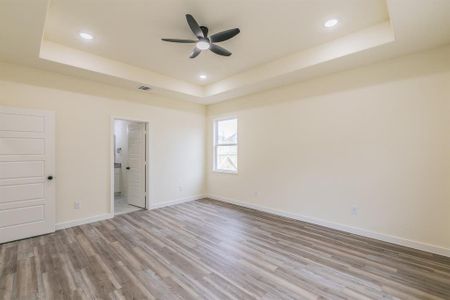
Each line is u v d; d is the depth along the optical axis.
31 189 3.26
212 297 1.95
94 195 3.97
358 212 3.34
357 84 3.34
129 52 3.42
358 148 3.34
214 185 5.73
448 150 2.68
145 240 3.15
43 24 2.31
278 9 2.42
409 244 2.91
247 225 3.77
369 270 2.37
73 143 3.73
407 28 2.33
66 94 3.66
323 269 2.40
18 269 2.39
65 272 2.33
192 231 3.50
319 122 3.76
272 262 2.54
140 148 4.96
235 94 4.83
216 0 2.27
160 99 4.96
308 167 3.90
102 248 2.90
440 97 2.72
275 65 3.71
